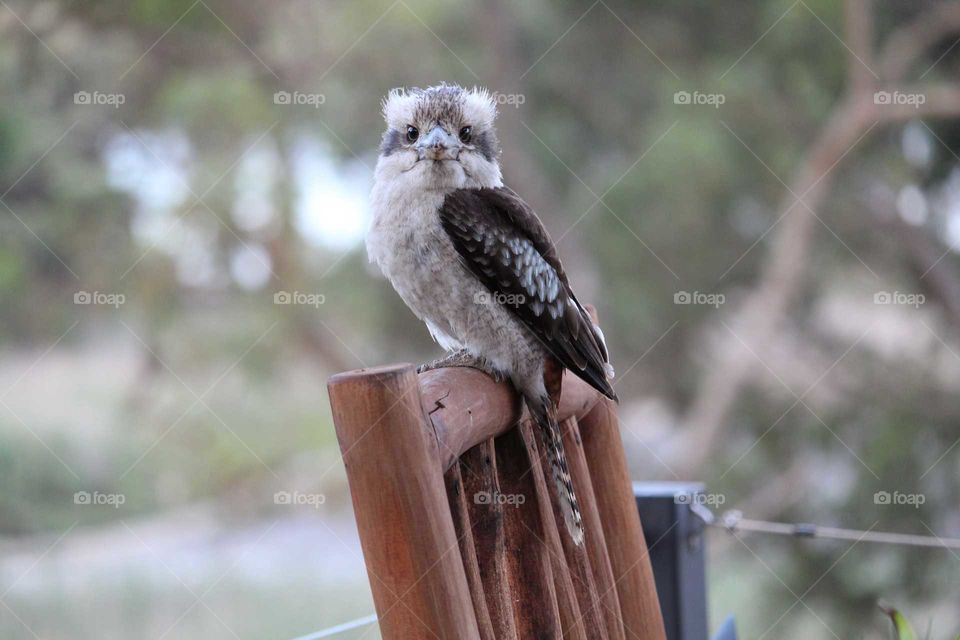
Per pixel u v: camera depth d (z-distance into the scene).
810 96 14.18
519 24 14.46
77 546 13.71
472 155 4.85
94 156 13.66
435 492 2.27
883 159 14.64
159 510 14.44
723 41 14.40
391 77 13.83
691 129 13.47
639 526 3.94
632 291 14.12
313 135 13.96
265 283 14.45
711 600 13.19
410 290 4.72
